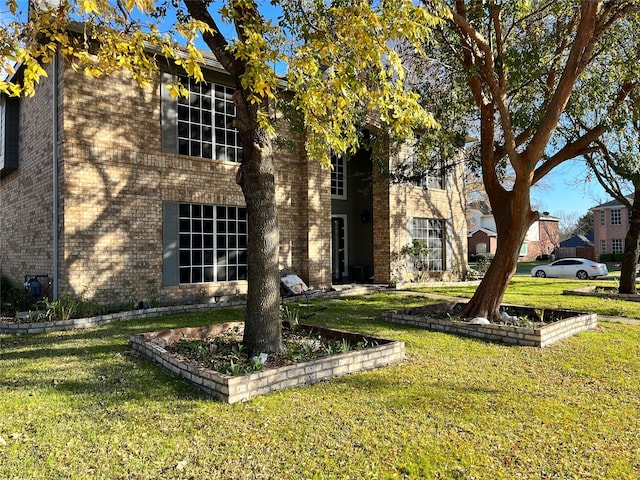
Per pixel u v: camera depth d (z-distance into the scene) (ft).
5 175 47.39
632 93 30.81
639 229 45.62
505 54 27.25
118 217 34.73
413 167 44.65
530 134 30.89
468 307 29.25
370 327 28.48
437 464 11.10
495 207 29.40
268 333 20.02
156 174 36.91
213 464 11.04
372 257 58.90
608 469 10.98
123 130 35.19
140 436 12.47
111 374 17.98
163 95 37.42
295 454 11.55
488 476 10.62
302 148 47.50
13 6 15.99
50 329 27.43
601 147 36.04
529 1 29.12
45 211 35.86
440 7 18.56
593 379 17.87
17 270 42.96
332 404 14.90
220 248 41.50
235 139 42.88
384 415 14.03
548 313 30.42
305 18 19.44
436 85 34.63
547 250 171.63
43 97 36.47
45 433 12.65
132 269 35.40
